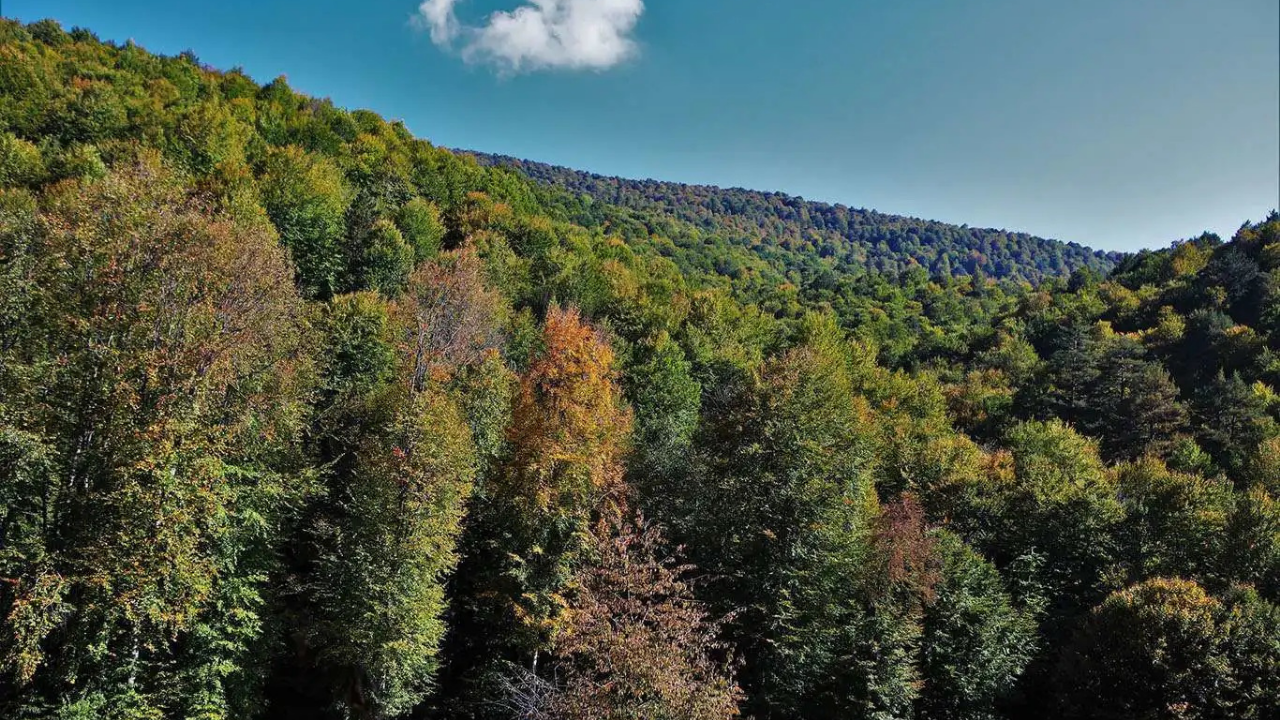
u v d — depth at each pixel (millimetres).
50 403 16781
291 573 26281
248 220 41250
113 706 17562
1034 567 37125
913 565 28234
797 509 26625
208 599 19688
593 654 19047
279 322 27188
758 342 77438
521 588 24656
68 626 17312
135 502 16797
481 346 42281
